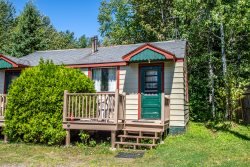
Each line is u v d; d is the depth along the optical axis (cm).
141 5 2739
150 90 1377
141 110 1379
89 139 1198
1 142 1178
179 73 1320
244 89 1794
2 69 1645
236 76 1855
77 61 1545
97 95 1098
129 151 998
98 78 1489
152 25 2772
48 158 891
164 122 1123
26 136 1123
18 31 2862
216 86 1897
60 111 1120
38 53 2002
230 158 846
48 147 1066
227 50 1945
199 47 2084
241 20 1486
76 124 1093
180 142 1113
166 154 914
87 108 1116
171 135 1277
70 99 1121
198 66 2052
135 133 1176
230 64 1898
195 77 2027
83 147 1060
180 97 1306
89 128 1079
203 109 1930
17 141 1176
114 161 853
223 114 1802
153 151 976
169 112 1305
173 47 1459
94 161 850
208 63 1989
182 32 2170
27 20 2878
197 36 2011
